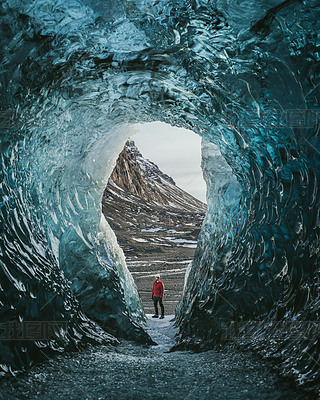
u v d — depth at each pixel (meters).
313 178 4.20
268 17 3.48
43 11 3.65
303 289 4.21
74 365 4.37
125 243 50.22
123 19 3.97
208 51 4.36
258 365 4.04
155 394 3.51
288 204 4.89
